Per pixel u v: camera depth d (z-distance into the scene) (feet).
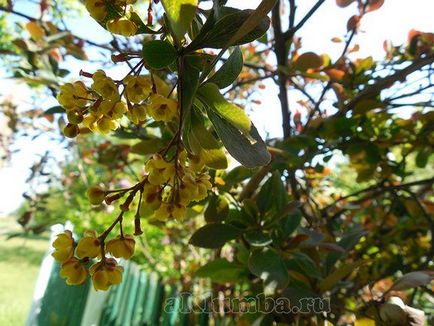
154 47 0.30
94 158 1.55
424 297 1.08
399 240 1.08
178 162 0.33
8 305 3.15
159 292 1.31
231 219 0.64
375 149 0.93
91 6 0.32
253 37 0.32
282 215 0.59
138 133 0.75
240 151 0.32
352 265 0.59
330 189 1.36
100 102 0.33
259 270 0.55
